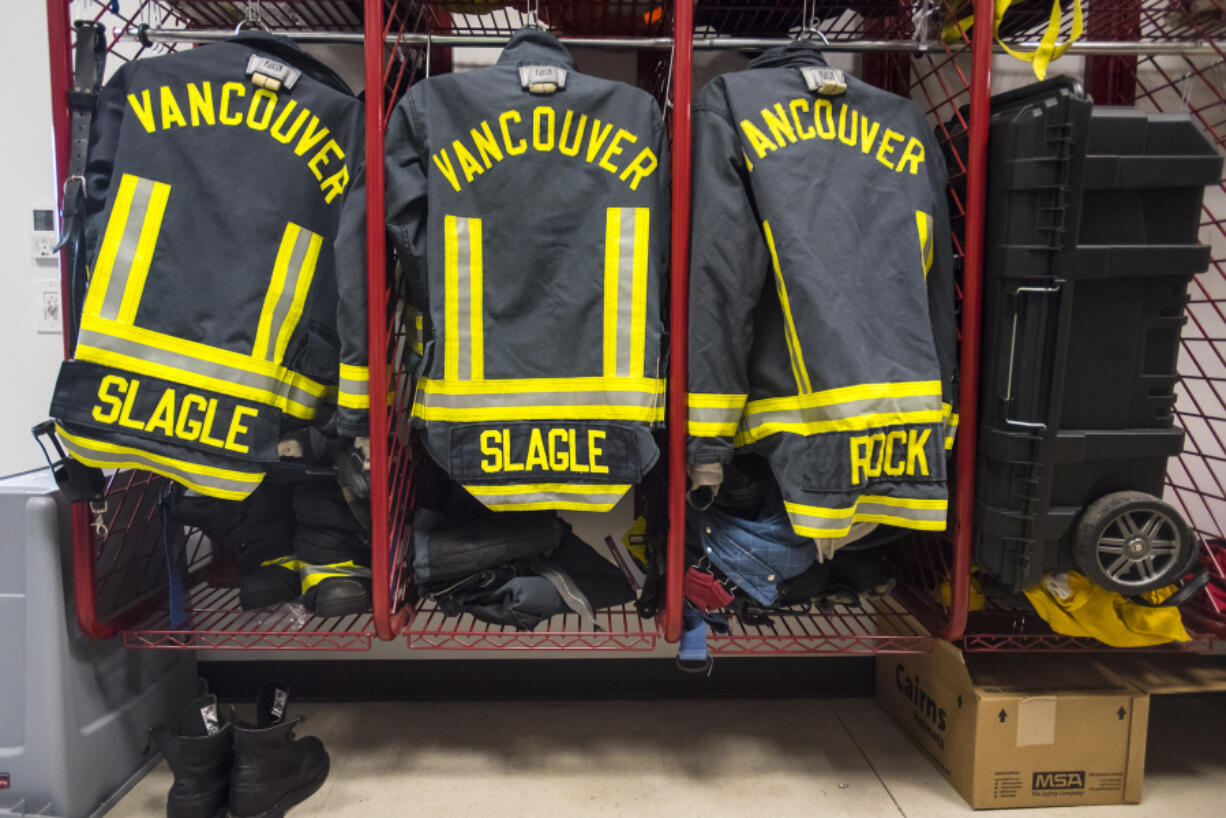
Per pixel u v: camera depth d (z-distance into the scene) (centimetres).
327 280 128
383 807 137
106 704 139
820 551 121
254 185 120
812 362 113
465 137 120
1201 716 172
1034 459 124
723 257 119
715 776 148
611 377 122
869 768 151
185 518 136
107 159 121
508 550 134
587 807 137
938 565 148
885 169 123
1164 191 124
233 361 119
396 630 132
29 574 126
